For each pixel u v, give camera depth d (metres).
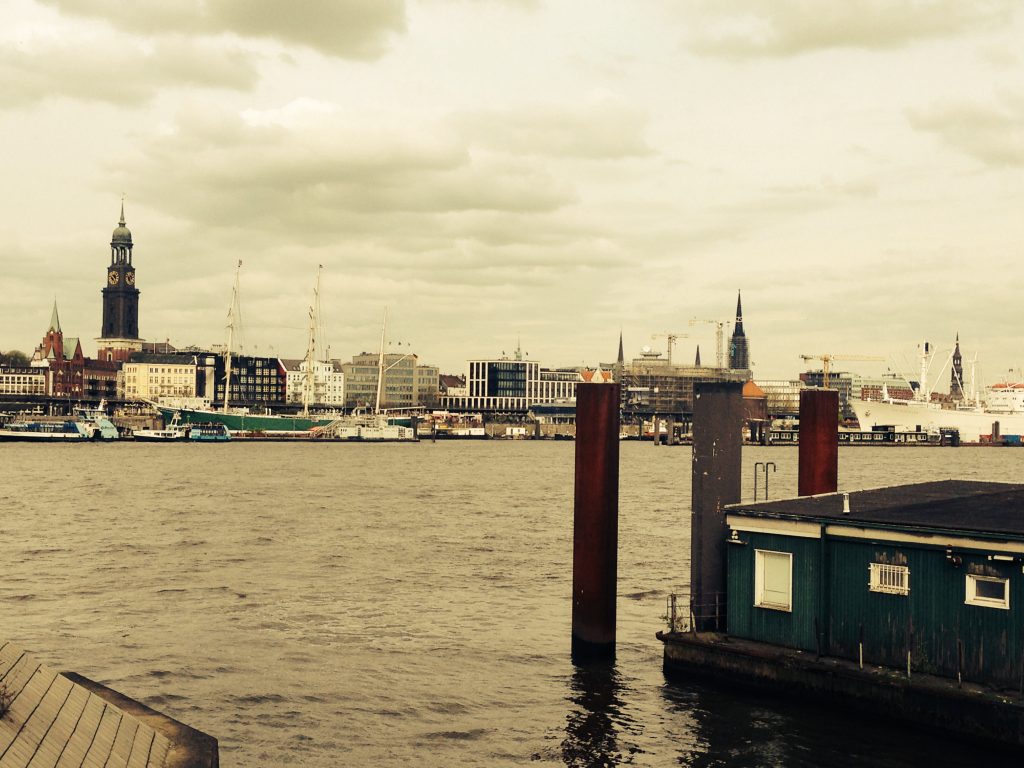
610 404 40.91
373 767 32.34
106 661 43.75
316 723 36.28
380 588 60.97
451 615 53.34
